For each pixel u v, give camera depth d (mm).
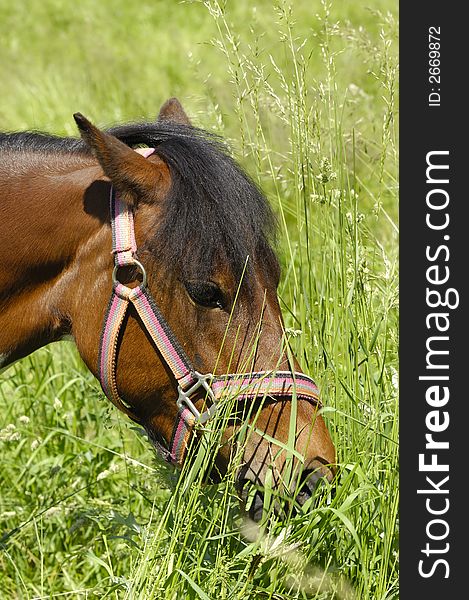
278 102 4211
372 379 4008
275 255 3369
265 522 3232
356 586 3668
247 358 3264
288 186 5152
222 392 3260
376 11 5816
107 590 3969
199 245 3182
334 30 4656
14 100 9523
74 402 5441
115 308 3330
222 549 3561
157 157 3396
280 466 3289
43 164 3600
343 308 4016
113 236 3301
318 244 4641
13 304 3523
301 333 3996
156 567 3504
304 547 3471
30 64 11094
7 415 5297
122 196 3268
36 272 3488
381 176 4379
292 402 3227
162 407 3408
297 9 12039
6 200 3516
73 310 3443
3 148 3643
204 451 3281
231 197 3225
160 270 3252
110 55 11500
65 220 3445
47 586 4512
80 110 8898
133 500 4695
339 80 6945
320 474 3297
